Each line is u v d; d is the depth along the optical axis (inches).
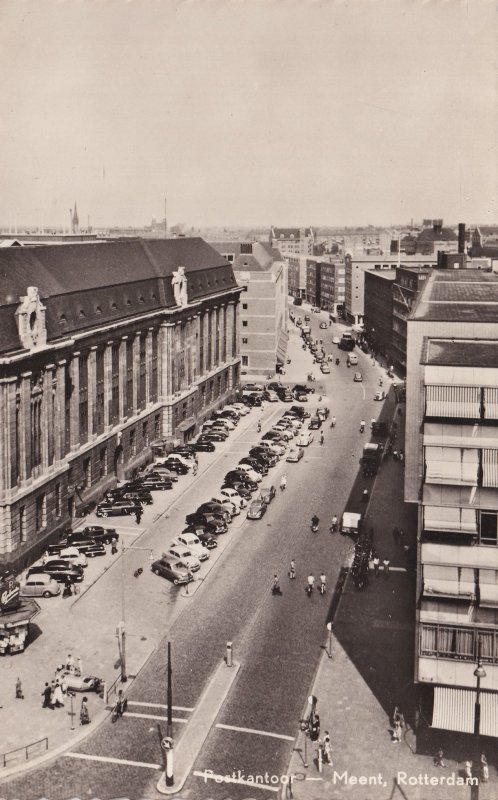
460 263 4731.8
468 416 2017.7
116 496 3841.0
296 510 3841.0
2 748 2094.0
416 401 2490.2
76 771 2010.3
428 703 2277.3
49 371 3294.8
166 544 3388.3
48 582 2928.2
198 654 2556.6
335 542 3457.2
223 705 2289.6
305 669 2474.2
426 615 2006.6
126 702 2288.4
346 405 6156.5
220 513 3641.7
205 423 5452.8
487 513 2014.0
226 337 6107.3
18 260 3484.3
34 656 2536.9
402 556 3314.5
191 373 5196.9
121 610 2839.6
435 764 2033.7
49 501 3331.7
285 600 2923.2
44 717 2234.3
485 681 1969.7
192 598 2930.6
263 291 7209.6
